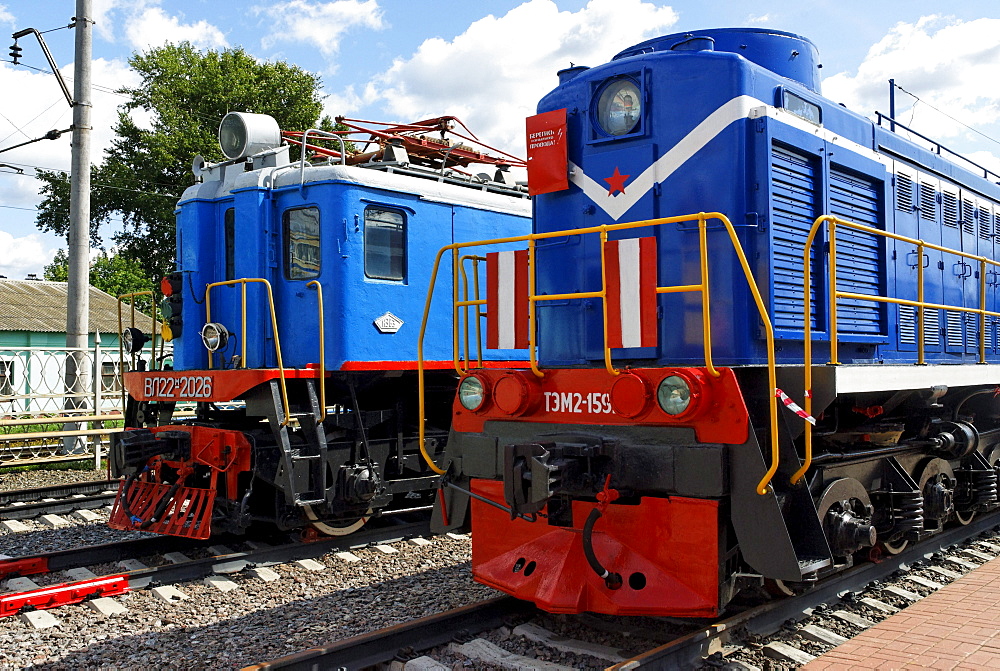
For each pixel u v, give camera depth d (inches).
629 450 175.0
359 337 294.4
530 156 218.7
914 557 244.2
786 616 190.2
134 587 234.2
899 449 218.5
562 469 171.5
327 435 292.2
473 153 362.6
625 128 204.4
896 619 193.9
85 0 493.4
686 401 164.6
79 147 496.4
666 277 197.5
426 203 318.7
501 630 188.5
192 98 1270.9
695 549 167.3
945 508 234.2
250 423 298.5
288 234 302.5
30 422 459.8
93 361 529.3
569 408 186.4
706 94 193.3
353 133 328.5
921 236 262.2
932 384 215.3
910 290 251.1
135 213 1286.9
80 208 497.7
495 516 201.2
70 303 500.7
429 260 319.3
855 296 191.3
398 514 341.7
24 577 247.8
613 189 205.6
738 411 163.8
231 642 190.1
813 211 208.5
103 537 305.1
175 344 327.0
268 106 1270.9
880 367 189.5
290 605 218.2
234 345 308.3
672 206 197.2
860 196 231.1
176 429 293.6
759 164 189.9
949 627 186.5
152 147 1210.0
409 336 311.3
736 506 164.6
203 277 317.4
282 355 301.6
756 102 192.7
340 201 291.1
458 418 211.2
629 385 171.5
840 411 209.3
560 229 216.7
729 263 188.5
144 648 188.5
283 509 276.1
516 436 197.0
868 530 186.2
